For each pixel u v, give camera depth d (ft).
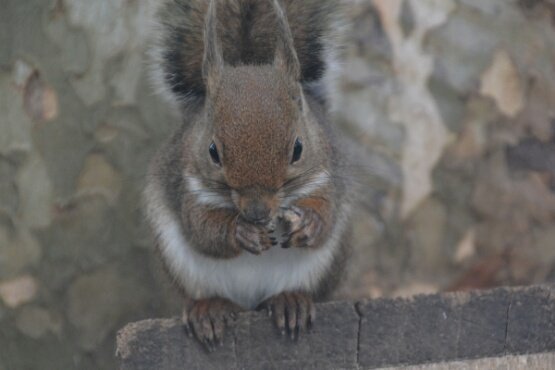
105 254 38.34
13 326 38.91
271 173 28.78
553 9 41.24
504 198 41.16
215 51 30.48
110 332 38.75
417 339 28.17
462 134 40.47
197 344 28.17
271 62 34.58
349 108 39.47
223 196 30.32
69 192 38.11
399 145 39.93
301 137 30.04
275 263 33.86
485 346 28.19
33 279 38.65
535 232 41.63
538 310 28.25
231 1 36.68
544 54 41.04
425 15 39.65
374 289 40.81
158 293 38.55
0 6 37.93
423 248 40.93
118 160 37.93
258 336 28.60
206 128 30.48
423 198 40.52
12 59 37.96
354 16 39.06
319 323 28.37
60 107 37.88
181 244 33.99
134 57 37.52
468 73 40.16
